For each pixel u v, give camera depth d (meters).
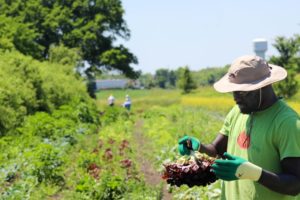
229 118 4.81
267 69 4.32
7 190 12.05
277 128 4.27
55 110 29.42
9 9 61.84
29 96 26.42
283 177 4.12
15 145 18.73
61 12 62.72
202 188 11.20
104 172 13.08
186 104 59.47
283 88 45.31
